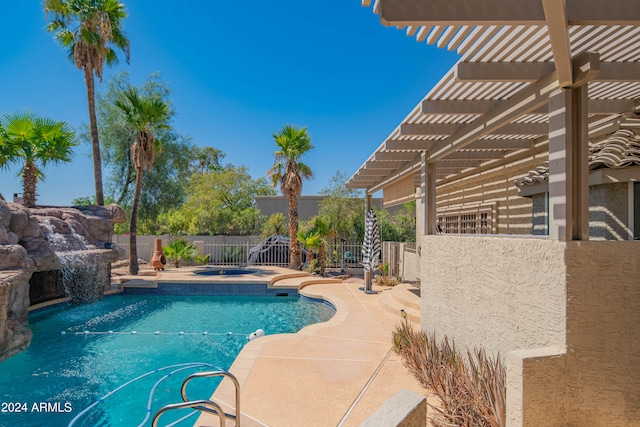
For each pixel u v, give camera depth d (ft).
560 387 10.11
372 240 41.88
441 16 9.06
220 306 41.50
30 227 35.81
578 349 10.23
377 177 40.65
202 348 26.48
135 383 20.22
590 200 17.81
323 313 37.60
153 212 85.92
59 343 27.53
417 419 6.84
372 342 22.17
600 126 20.67
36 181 45.09
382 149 25.20
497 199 33.96
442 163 33.24
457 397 11.95
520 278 12.39
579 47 12.82
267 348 20.93
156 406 17.58
